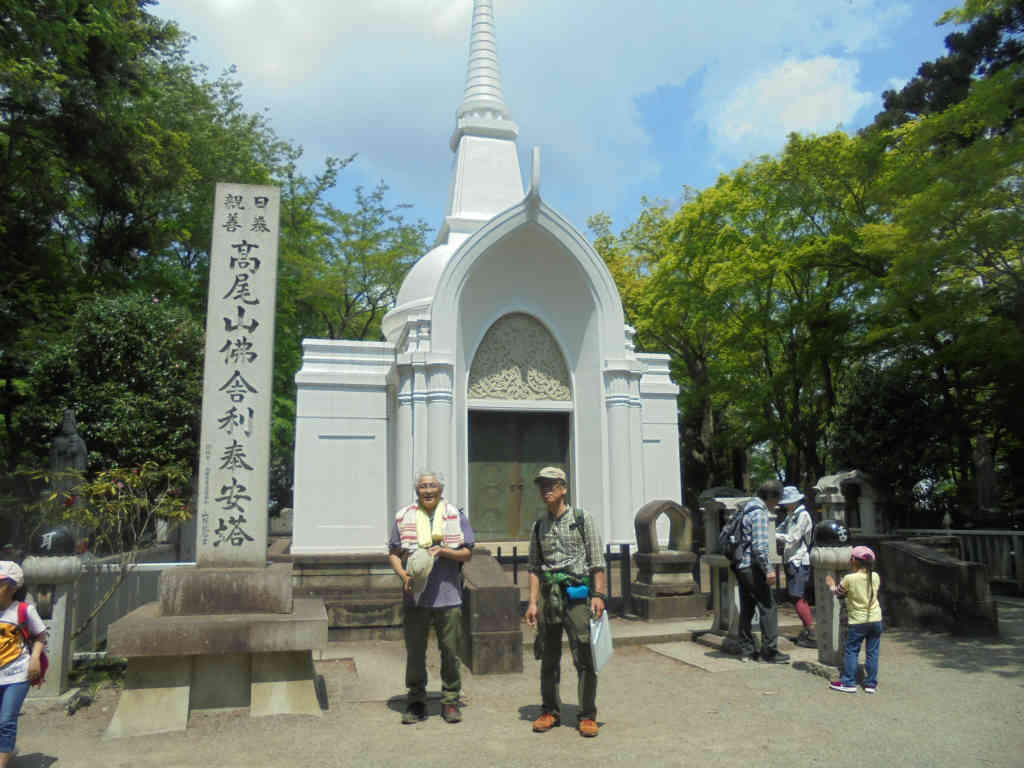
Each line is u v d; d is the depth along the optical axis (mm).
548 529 6527
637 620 11906
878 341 19188
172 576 6953
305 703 6926
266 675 6898
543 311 16016
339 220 31609
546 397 15844
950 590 11023
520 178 20188
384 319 18578
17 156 16797
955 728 6367
